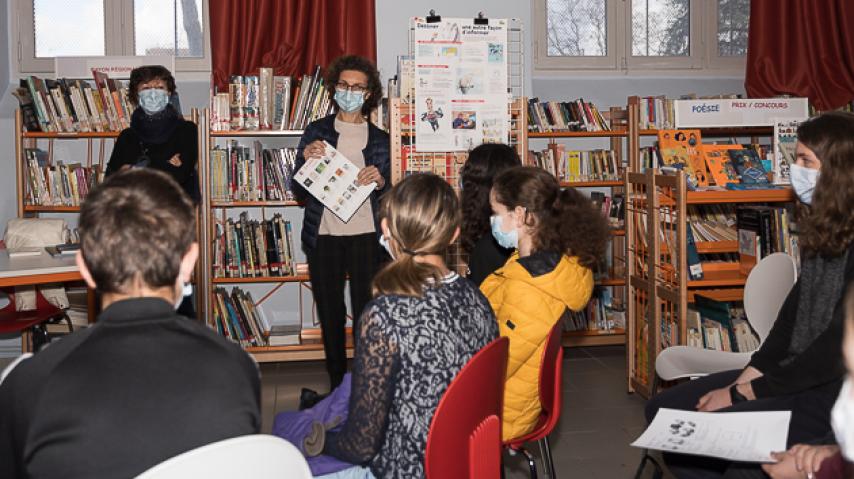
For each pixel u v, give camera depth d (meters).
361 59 3.63
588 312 4.89
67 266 2.88
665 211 3.61
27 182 4.48
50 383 1.09
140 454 1.08
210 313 4.50
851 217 1.91
